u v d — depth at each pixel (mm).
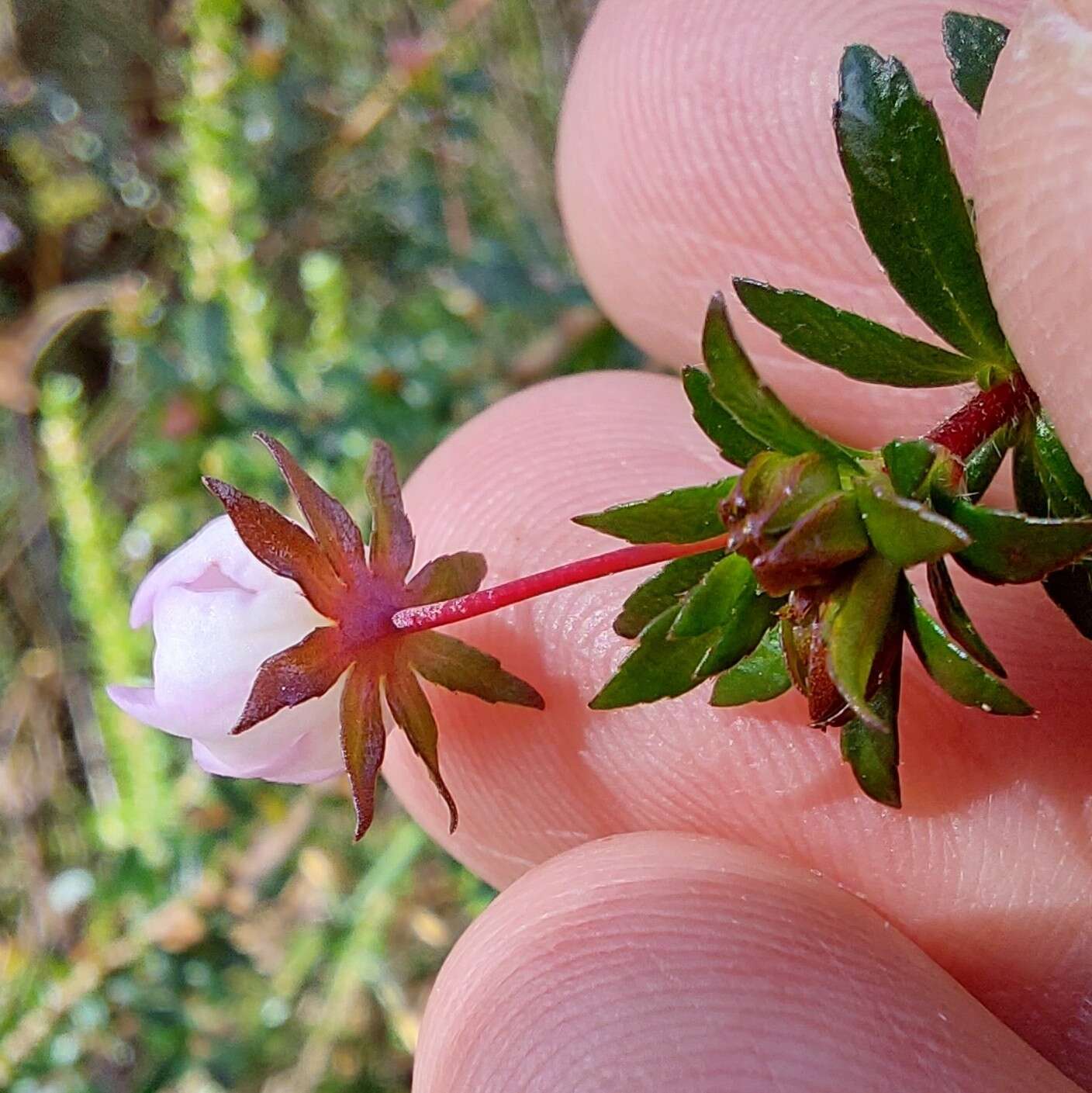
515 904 51
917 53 60
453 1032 48
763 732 55
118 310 126
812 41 63
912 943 50
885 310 64
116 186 144
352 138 126
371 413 107
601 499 62
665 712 56
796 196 64
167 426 110
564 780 59
